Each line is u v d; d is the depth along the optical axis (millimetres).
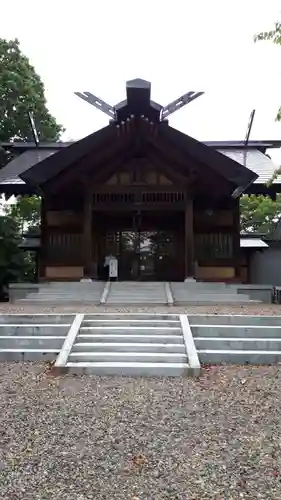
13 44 28062
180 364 7105
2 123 28000
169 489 3350
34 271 25250
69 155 16750
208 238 18828
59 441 4293
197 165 17078
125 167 18281
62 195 18891
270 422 4848
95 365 6980
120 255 19797
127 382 6457
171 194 17438
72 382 6430
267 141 22984
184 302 13195
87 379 6598
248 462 3822
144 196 17469
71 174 17062
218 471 3648
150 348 7730
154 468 3701
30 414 5082
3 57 27656
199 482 3459
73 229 19156
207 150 16766
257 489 3350
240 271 18750
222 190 17547
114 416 5027
